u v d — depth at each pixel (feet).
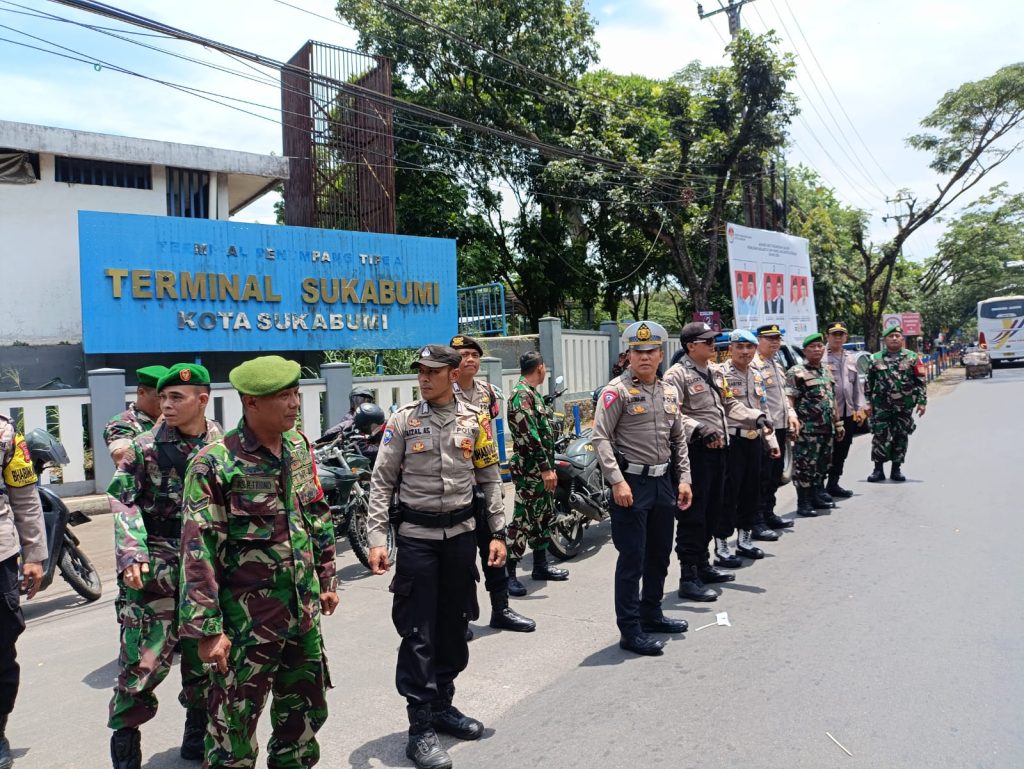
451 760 11.16
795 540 23.15
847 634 15.08
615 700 12.81
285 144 51.37
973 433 44.86
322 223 49.96
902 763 10.31
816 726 11.44
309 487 9.31
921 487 29.94
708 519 18.85
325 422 34.99
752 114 61.31
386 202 52.44
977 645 14.14
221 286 40.22
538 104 71.56
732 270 56.65
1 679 11.42
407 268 47.93
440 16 67.46
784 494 31.04
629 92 70.79
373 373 44.24
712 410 18.38
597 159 58.34
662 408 15.46
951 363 160.66
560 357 50.60
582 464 22.48
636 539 15.07
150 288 37.96
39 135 39.34
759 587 18.69
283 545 8.92
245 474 8.73
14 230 40.06
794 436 24.25
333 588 9.68
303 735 9.36
